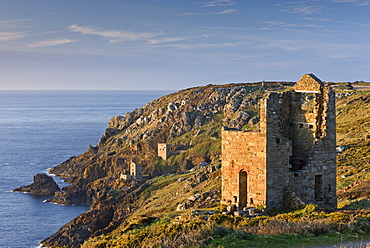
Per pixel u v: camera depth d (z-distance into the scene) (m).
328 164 41.41
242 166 39.22
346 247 25.97
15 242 147.88
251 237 28.30
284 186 39.09
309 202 40.12
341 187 67.19
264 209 37.56
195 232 28.91
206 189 98.75
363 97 161.12
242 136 39.12
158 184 177.25
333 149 41.66
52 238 150.50
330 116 41.09
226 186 40.41
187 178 154.88
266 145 37.72
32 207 199.25
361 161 83.06
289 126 42.31
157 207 115.25
